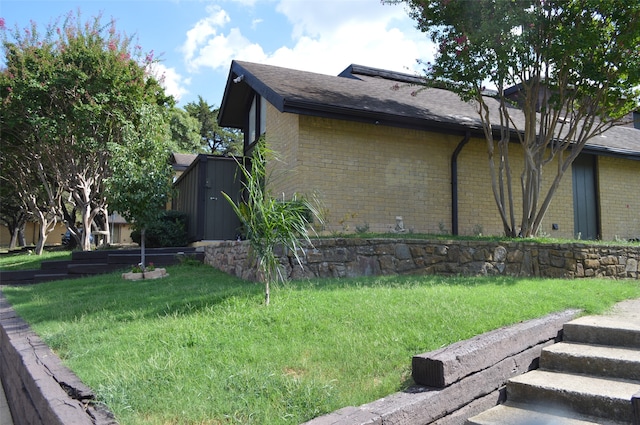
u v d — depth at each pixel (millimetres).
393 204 10438
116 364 3875
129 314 5539
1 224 37219
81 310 6137
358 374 3664
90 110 13891
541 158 9828
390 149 10531
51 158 15945
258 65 12234
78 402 3119
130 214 9164
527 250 8734
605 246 8992
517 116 13461
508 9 8227
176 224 12883
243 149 13992
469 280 7105
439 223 10758
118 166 9148
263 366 3775
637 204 14445
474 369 3580
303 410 3094
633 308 5473
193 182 12727
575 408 3514
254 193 5477
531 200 10125
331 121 9977
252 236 5438
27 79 13953
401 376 3617
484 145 11750
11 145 16141
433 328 4480
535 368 4246
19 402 4230
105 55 14555
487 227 11547
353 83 12602
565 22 8484
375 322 4664
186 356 3961
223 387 3430
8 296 8156
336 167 9930
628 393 3453
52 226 25141
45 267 11172
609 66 8797
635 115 18953
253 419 3014
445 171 11148
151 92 15453
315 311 5004
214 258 9828
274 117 11125
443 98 13531
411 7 9297
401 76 14914
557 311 5051
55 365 3959
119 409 3045
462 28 8852
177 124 35938
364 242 7668
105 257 11078
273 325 4664
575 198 13398
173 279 8297
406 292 5734
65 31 14945
